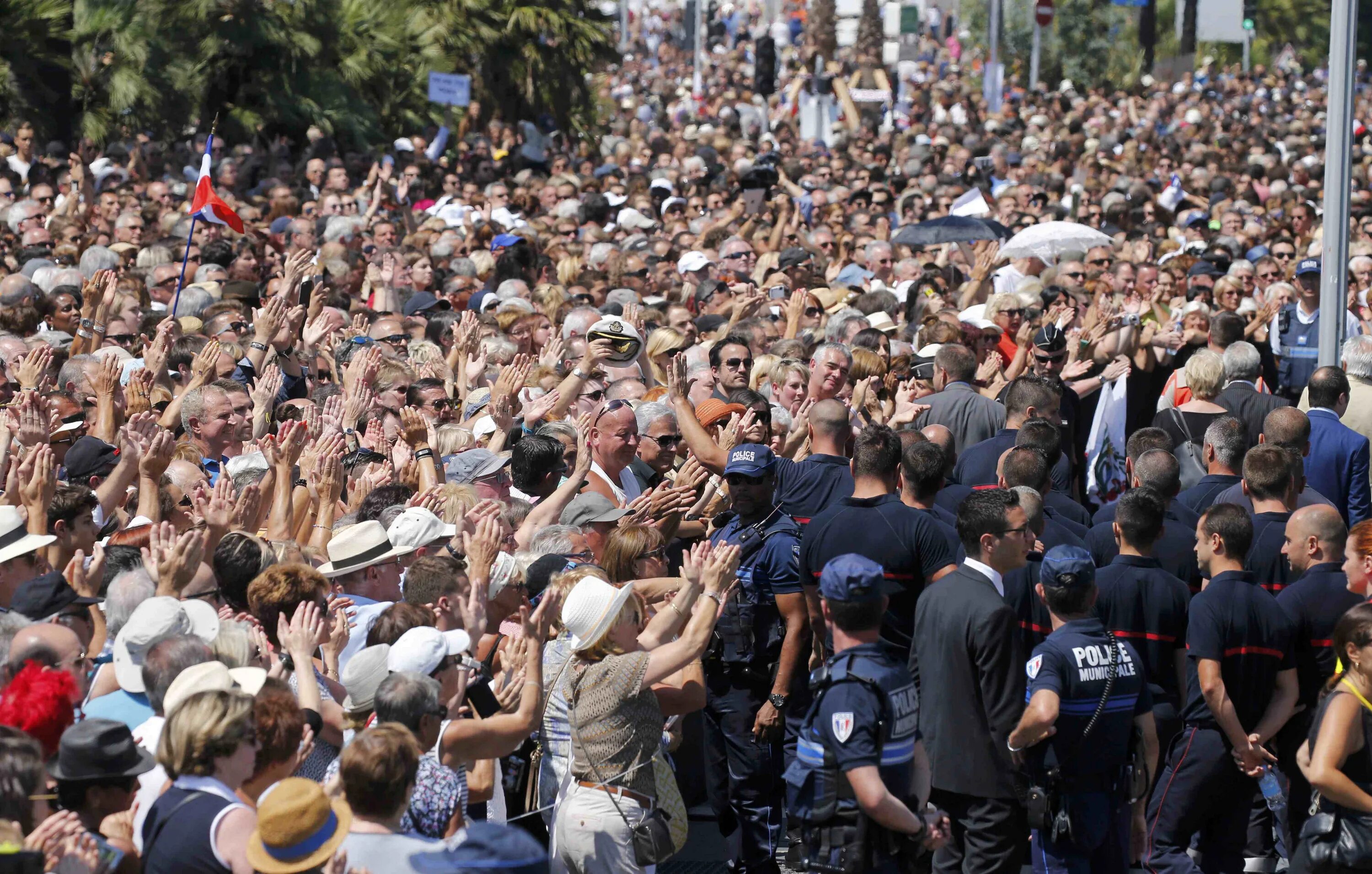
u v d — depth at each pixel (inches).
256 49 2709.2
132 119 2615.7
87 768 458.9
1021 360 1168.2
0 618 548.7
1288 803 724.7
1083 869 621.9
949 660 640.4
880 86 4852.4
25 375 882.8
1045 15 5167.3
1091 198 2603.3
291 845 434.3
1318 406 1007.0
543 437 834.8
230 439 859.4
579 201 2242.9
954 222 1791.3
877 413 1022.4
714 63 6382.9
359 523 690.2
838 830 541.3
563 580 602.9
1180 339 1253.1
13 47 2445.9
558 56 3440.0
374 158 2719.0
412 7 3142.2
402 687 508.7
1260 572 789.9
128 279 1284.4
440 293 1507.1
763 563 744.3
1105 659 619.8
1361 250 1801.2
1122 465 1186.6
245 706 470.0
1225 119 4375.0
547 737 619.8
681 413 866.1
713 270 1620.3
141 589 582.6
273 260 1540.4
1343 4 1152.8
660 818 599.5
